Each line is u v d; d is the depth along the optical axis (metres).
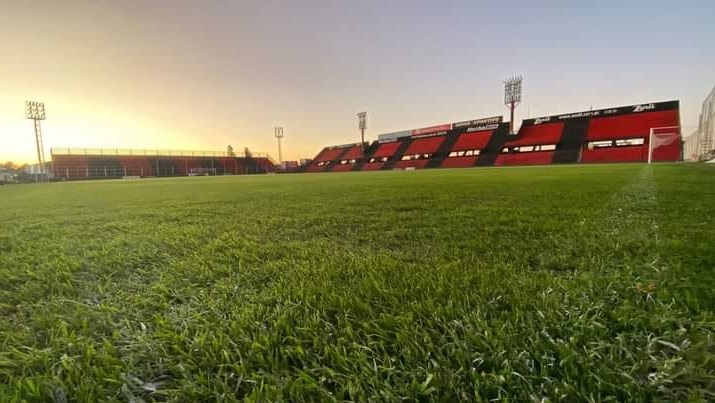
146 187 13.01
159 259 1.97
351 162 56.19
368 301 1.18
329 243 2.22
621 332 0.90
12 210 5.37
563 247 1.82
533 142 41.19
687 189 4.65
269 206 4.69
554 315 1.01
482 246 1.93
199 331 1.04
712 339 0.82
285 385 0.78
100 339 1.04
